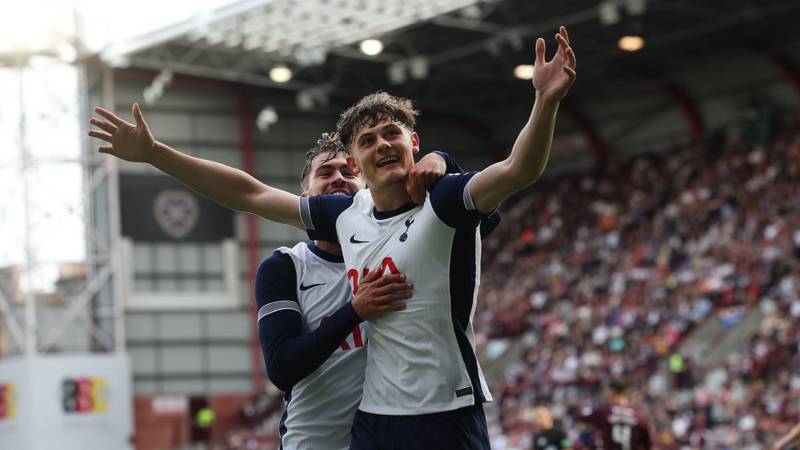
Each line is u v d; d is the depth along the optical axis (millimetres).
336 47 33219
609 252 34031
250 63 34781
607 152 38906
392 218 4199
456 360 4098
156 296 36125
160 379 35906
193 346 36469
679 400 24562
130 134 4387
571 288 33375
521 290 35031
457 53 33906
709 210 32406
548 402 28141
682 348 27344
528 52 34750
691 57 35719
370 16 30484
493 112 40688
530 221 38125
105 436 33719
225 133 37594
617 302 30859
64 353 33781
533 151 3789
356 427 4281
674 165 35500
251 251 37500
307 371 4355
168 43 32906
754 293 27453
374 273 4152
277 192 4574
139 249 36031
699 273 29797
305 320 4711
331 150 5004
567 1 29656
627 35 32969
